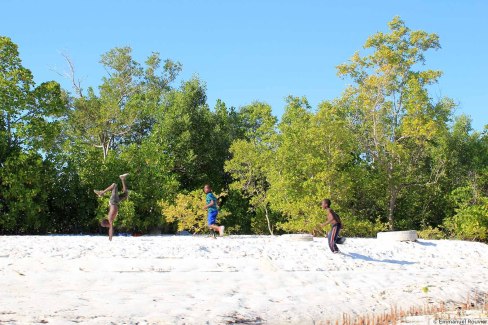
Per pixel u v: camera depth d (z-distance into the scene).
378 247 19.34
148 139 37.81
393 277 14.12
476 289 13.08
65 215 34.00
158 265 14.17
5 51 30.62
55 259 14.45
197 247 16.86
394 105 39.28
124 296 10.43
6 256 14.72
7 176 29.62
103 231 33.84
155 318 8.71
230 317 9.23
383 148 38.12
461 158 43.84
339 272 14.52
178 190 36.94
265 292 11.55
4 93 30.12
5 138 30.22
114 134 42.38
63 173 33.50
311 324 9.36
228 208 38.72
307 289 12.12
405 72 39.12
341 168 35.91
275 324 9.14
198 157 41.75
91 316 8.63
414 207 40.25
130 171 34.66
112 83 43.59
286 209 32.19
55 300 9.80
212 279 12.72
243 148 34.34
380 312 10.48
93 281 12.02
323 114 34.06
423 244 20.72
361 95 38.12
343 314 9.62
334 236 17.27
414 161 39.34
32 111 31.94
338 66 39.50
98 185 33.38
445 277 14.51
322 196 31.66
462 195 36.03
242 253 16.41
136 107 41.12
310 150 33.53
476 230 30.38
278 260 15.74
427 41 38.69
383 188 38.22
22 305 9.27
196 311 9.40
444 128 38.19
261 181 35.72
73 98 46.91
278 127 35.69
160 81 53.62
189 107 42.53
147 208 34.22
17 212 29.41
